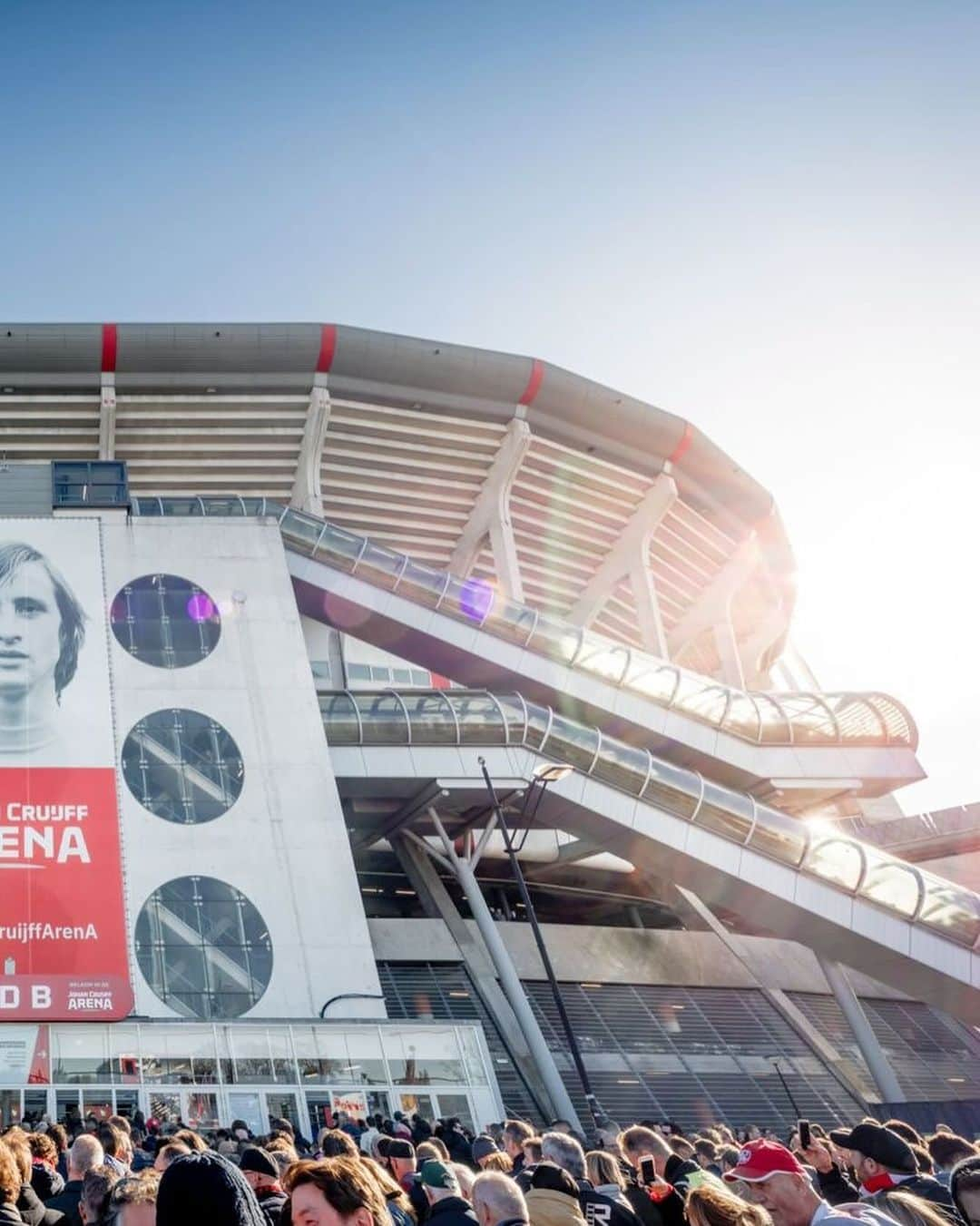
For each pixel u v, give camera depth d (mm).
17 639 35625
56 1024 27797
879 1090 36438
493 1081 28906
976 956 35906
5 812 32281
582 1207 6840
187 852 32875
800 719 44938
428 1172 7211
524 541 57438
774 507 62000
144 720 35062
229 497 45844
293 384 50625
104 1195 5910
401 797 38844
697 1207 4723
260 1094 27516
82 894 31438
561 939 41750
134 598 37500
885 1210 5621
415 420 52562
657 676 43312
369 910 46188
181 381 49594
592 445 55094
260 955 31594
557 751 37812
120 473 39875
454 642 41594
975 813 51688
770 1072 38531
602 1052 37469
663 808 36875
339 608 42156
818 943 37188
